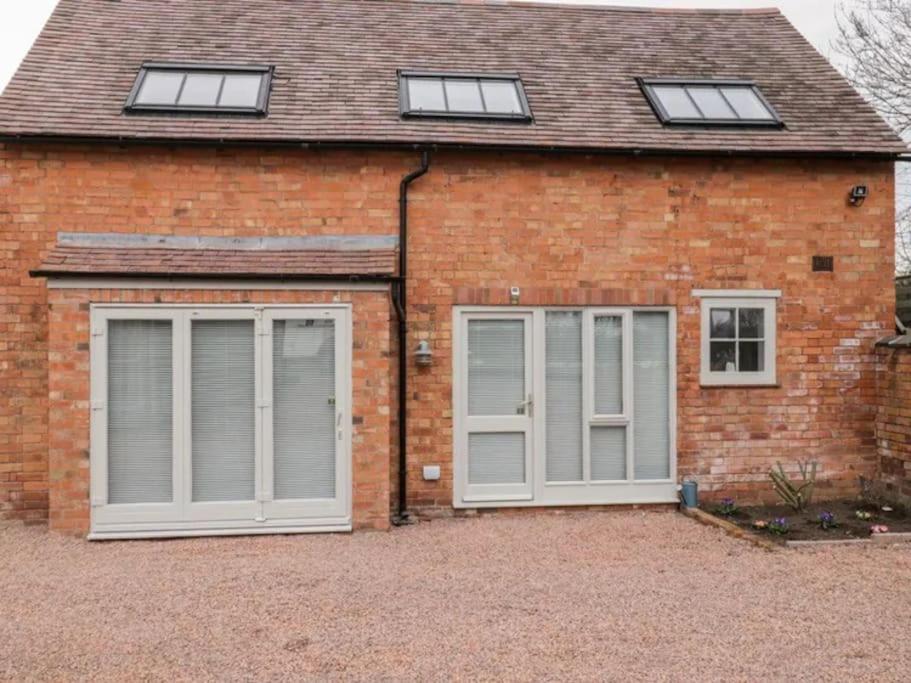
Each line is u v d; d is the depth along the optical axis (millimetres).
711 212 7348
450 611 4434
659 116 7605
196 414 6207
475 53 8500
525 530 6441
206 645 3922
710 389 7320
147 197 6738
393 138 6848
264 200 6875
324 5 9133
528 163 7148
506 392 7148
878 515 6828
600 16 9680
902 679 3551
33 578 5047
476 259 7086
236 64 7715
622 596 4711
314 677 3547
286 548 5824
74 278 5992
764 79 8477
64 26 7922
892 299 7566
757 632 4125
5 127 6395
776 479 7145
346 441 6312
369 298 6336
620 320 7285
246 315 6215
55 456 5984
